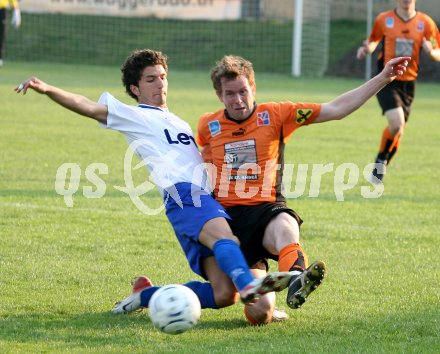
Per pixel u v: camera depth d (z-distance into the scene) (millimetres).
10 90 73000
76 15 113062
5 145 46250
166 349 17047
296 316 19703
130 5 112312
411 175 41469
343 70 105250
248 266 18203
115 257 24938
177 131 20234
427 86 96062
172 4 112812
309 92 80438
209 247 18422
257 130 19797
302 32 108375
